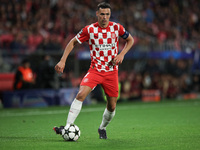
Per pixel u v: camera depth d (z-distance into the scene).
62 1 70.06
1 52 50.19
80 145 18.33
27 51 51.66
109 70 19.84
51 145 18.31
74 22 64.50
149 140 20.14
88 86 19.59
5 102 47.06
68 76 51.62
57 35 59.69
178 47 68.31
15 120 32.19
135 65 61.38
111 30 19.77
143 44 63.03
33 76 49.84
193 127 26.45
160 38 74.69
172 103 53.09
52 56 51.69
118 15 73.81
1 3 60.88
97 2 78.31
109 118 20.59
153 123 29.33
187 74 65.81
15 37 53.72
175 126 27.14
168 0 89.19
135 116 35.31
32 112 40.06
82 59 52.97
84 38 19.77
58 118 33.59
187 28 85.62
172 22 85.12
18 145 18.41
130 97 58.03
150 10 83.56
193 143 18.97
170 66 62.91
